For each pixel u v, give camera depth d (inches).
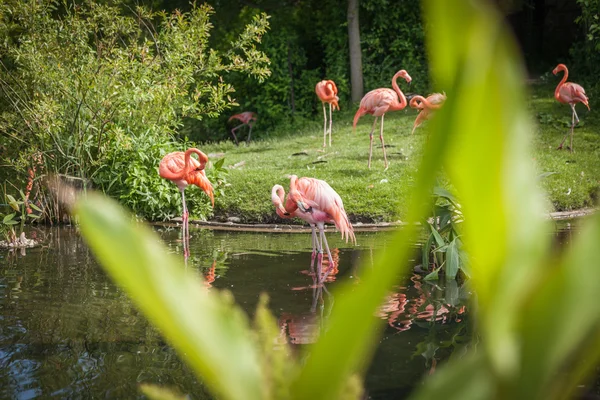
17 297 153.5
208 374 12.6
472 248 11.4
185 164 261.9
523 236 11.1
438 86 9.5
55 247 226.8
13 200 239.3
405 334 121.1
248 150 469.1
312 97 625.9
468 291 158.1
